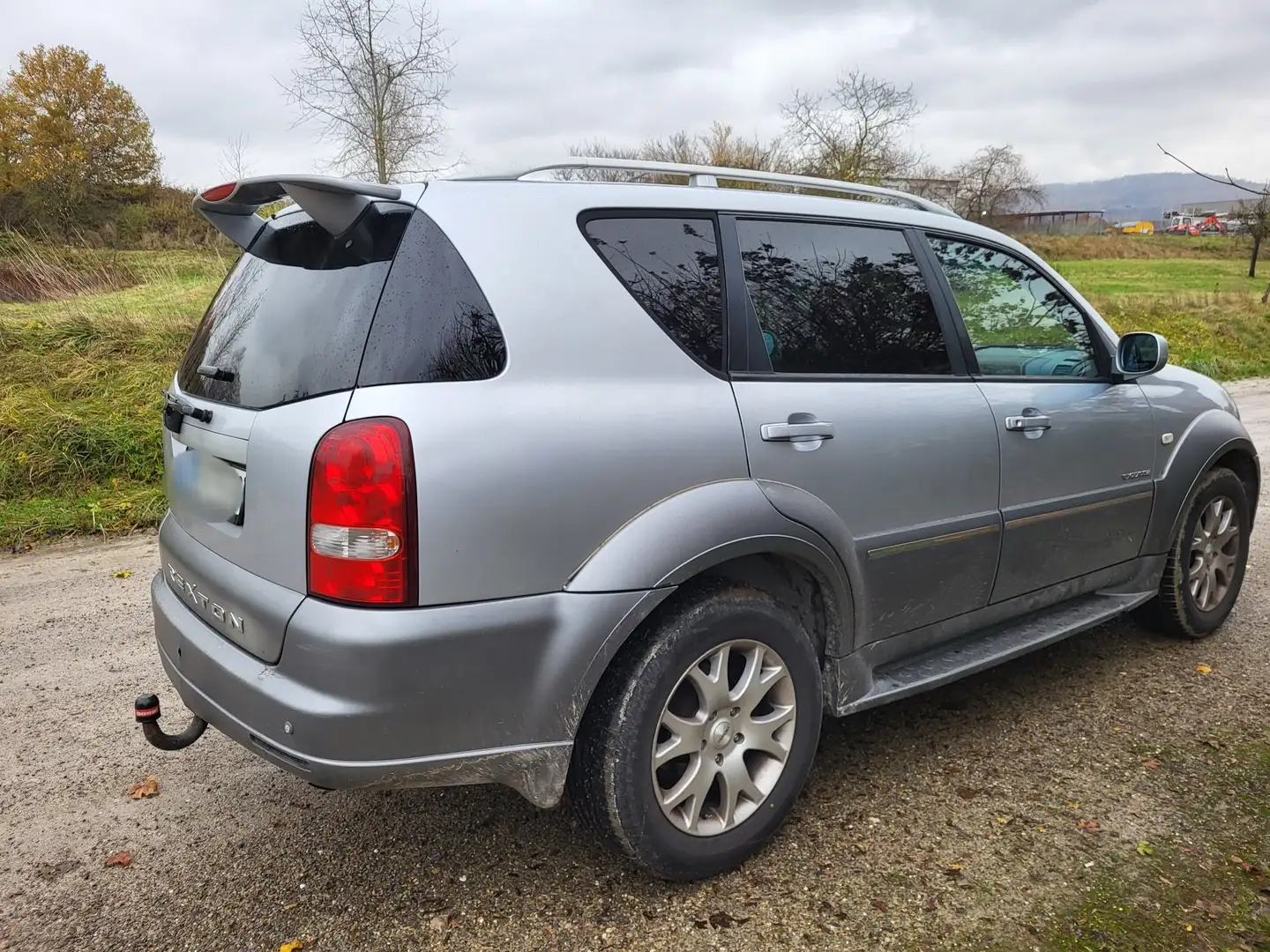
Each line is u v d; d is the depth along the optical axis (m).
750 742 2.54
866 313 2.94
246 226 2.65
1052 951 2.22
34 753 3.27
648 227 2.54
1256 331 21.61
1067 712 3.52
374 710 2.02
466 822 2.83
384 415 2.03
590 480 2.21
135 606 4.82
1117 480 3.68
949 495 3.01
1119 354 3.73
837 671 2.80
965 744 3.28
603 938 2.30
